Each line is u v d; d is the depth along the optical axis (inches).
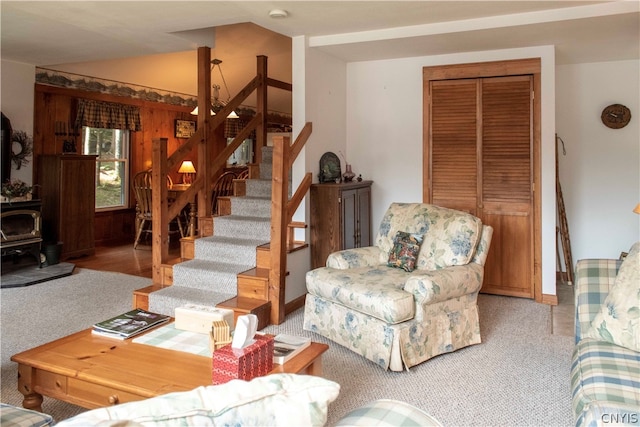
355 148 207.5
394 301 111.3
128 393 73.1
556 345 131.3
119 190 291.3
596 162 199.9
